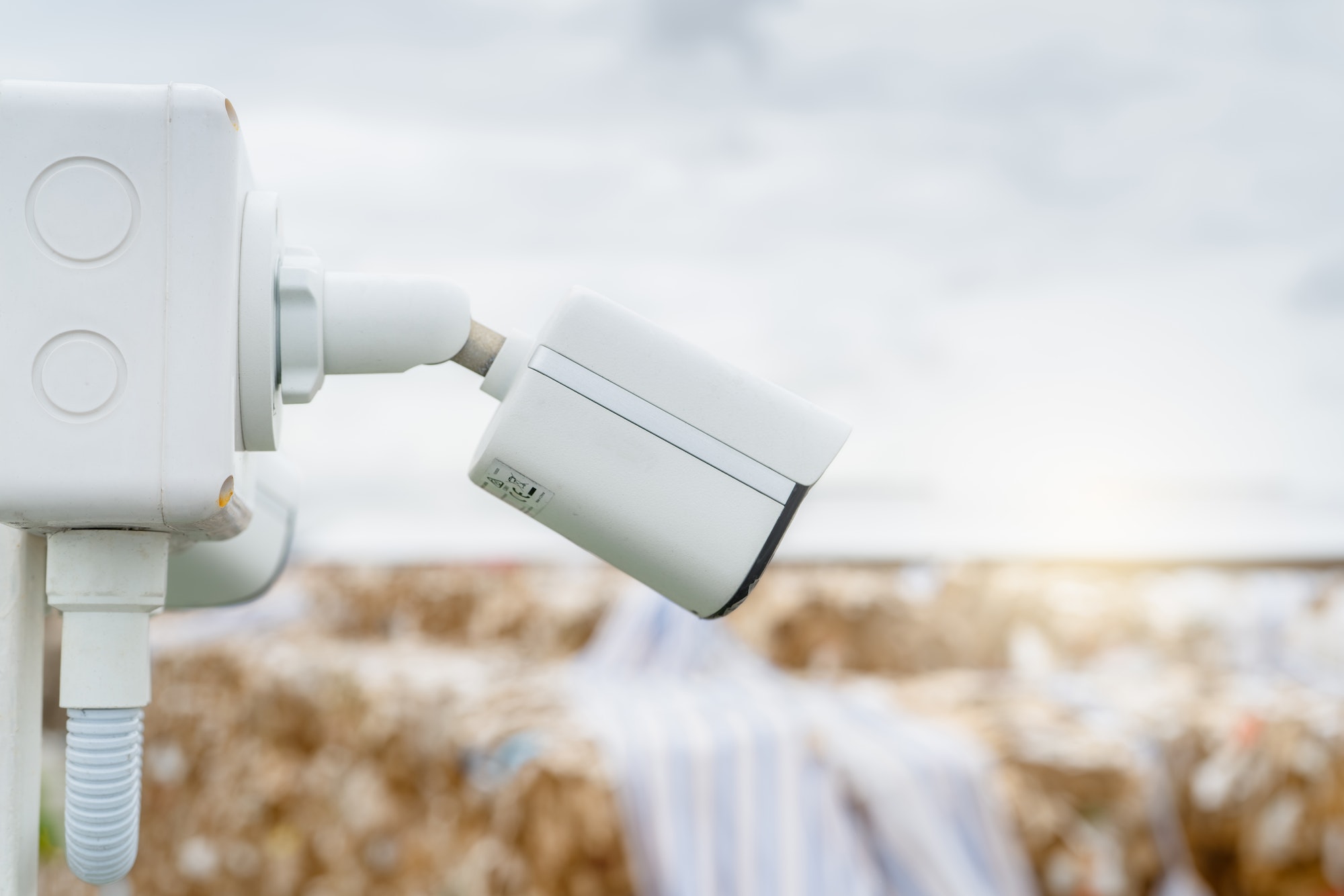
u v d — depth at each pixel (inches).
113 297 13.9
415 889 58.8
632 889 48.1
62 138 13.9
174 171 14.1
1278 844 58.3
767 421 17.4
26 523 14.6
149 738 76.3
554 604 79.3
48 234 13.9
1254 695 65.9
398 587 85.4
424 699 61.7
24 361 13.8
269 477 22.1
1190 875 56.9
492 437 17.2
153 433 14.0
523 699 59.8
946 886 51.6
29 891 16.5
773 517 17.2
